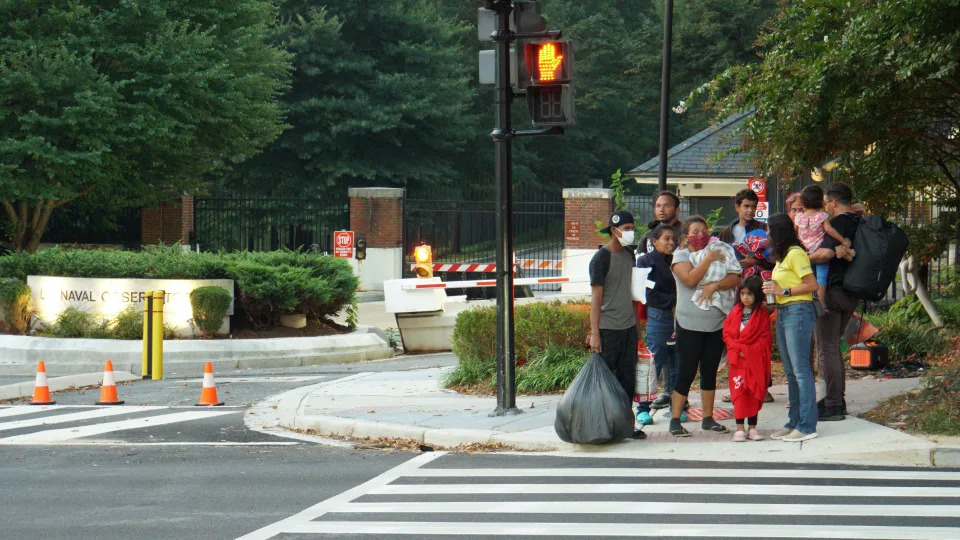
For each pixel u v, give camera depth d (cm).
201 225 5900
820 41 1758
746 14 6825
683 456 1333
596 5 10025
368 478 1280
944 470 1227
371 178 7250
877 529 977
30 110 4150
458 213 5522
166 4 4506
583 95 9238
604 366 1384
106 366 2073
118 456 1484
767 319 1348
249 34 4900
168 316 2905
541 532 998
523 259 5303
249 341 2831
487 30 1571
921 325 2144
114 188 4900
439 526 1034
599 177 10044
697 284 1374
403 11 7594
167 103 4359
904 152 1848
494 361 2052
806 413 1329
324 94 7369
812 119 1689
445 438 1484
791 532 973
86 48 4281
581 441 1369
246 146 5178
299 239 6938
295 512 1109
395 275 4872
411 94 7394
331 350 2934
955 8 1497
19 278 3122
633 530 996
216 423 1780
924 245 2094
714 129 4644
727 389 1755
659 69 7412
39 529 1052
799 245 1324
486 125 8875
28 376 2662
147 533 1030
